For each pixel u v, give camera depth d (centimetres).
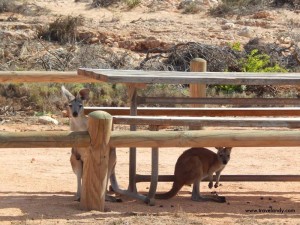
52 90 2775
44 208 1329
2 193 1466
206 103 1595
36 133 1259
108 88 2825
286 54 3497
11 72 1761
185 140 1295
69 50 3322
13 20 3934
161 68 3145
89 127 1286
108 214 1292
